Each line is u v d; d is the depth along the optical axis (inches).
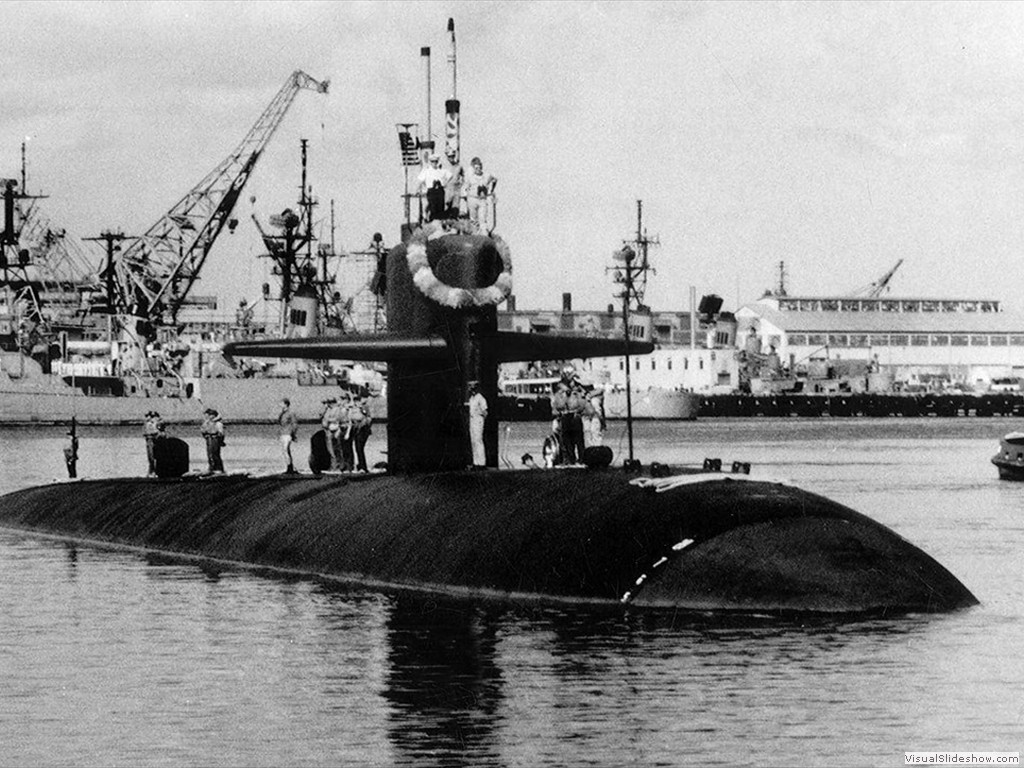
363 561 892.0
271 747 524.4
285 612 797.9
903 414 6456.7
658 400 5831.7
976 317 7190.0
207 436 1658.5
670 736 529.3
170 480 1306.6
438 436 978.1
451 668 641.0
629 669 626.5
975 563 1059.9
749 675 613.6
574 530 782.5
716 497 764.6
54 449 3518.7
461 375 933.8
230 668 657.0
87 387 4835.1
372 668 647.8
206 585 913.5
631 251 2000.5
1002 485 2148.1
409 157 1098.1
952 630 689.6
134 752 521.3
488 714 562.6
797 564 725.9
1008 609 757.3
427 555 846.5
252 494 1115.9
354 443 1360.7
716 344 6378.0
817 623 702.5
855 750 511.5
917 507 1686.8
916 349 7042.3
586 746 518.0
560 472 881.5
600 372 5905.5
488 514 840.3
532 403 5428.2
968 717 550.3
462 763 501.4
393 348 920.3
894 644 662.5
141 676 642.8
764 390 6269.7
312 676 634.8
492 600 788.0
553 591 764.0
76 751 523.5
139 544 1154.0
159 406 4896.7
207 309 6146.7
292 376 5241.1
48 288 5132.9
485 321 921.5
